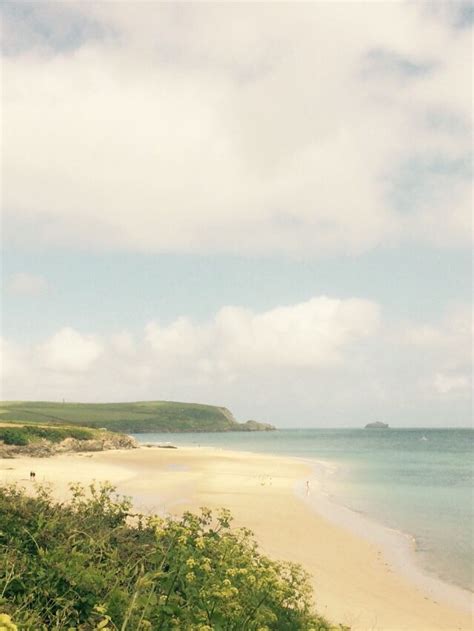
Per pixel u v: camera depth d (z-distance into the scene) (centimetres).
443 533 2658
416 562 2131
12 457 6975
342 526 2770
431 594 1747
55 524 778
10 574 586
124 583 673
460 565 2092
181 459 7419
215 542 775
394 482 4978
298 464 7019
